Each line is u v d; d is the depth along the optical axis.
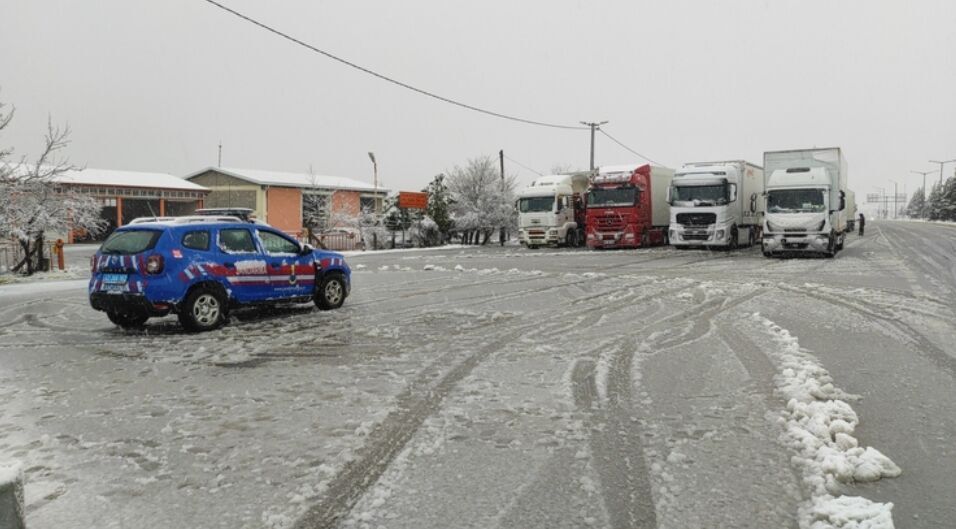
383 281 18.22
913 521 3.87
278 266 11.45
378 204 51.38
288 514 3.94
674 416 5.71
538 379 6.98
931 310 11.76
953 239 39.69
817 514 3.85
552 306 12.64
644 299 13.52
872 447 4.93
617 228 33.03
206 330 10.30
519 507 4.02
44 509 4.03
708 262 23.89
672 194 30.20
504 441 5.13
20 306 14.12
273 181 45.25
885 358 7.92
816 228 24.47
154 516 3.93
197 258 10.29
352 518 3.89
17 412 6.03
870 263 22.42
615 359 7.91
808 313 11.47
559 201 36.25
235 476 4.51
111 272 10.21
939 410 5.90
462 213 46.56
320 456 4.86
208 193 46.69
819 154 25.59
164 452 4.98
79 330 10.71
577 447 4.99
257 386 6.85
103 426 5.61
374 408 6.01
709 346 8.62
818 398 6.19
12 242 22.72
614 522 3.82
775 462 4.68
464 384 6.79
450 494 4.20
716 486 4.29
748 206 33.19
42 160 21.28
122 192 42.19
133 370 7.66
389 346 8.85
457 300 13.70
